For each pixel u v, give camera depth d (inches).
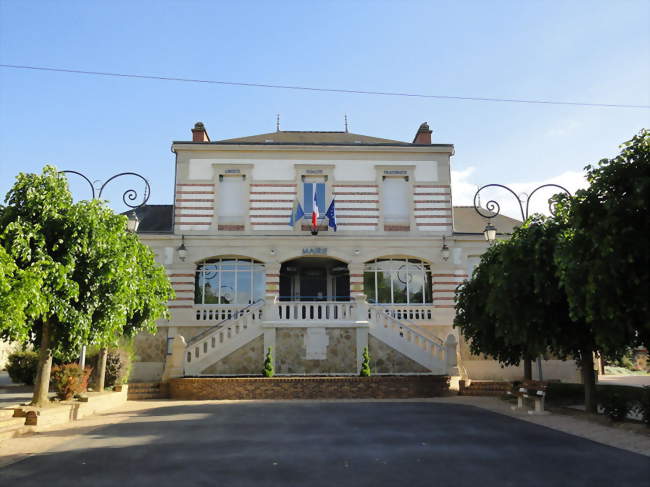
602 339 443.5
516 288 527.8
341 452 360.2
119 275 518.9
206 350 791.1
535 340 540.7
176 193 965.2
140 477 301.4
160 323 916.0
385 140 1079.0
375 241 962.1
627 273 406.6
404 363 791.1
